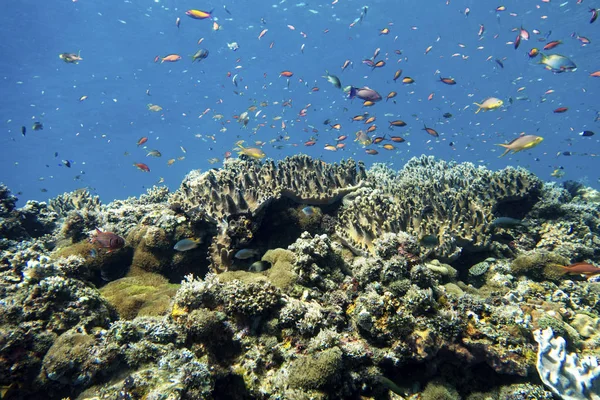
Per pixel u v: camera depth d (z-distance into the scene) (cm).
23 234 866
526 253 672
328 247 550
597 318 502
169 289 606
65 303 451
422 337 397
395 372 411
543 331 428
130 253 726
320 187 745
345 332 438
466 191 838
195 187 777
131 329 393
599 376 389
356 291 483
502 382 403
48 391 372
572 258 722
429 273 468
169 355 354
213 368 372
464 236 650
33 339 401
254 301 437
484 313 445
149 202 1127
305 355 396
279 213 727
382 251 504
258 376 391
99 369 356
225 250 604
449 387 397
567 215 829
